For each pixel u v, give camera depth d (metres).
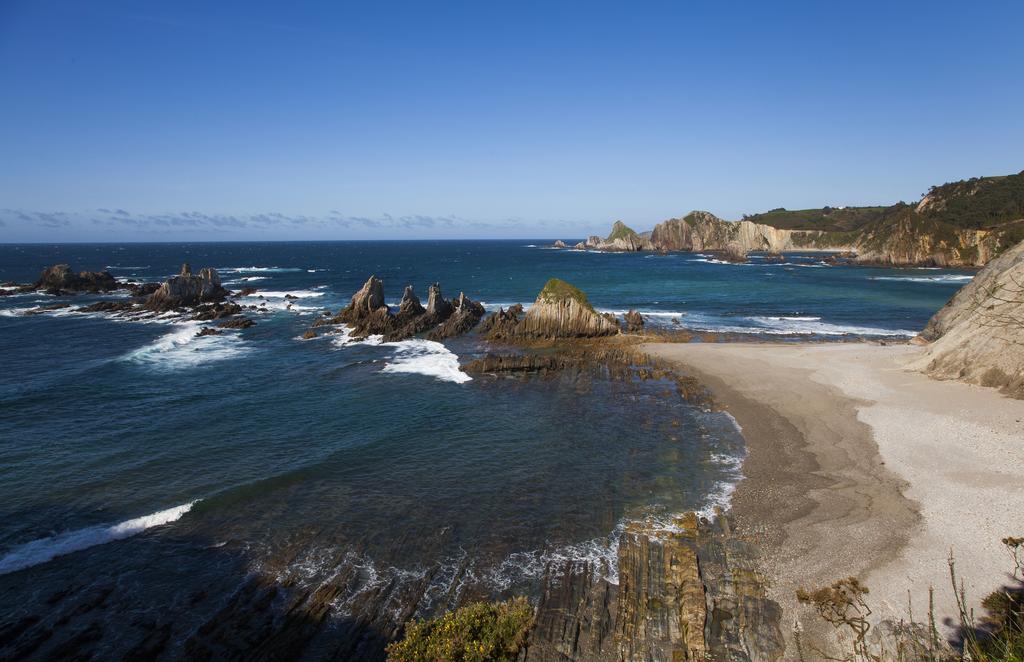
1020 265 36.41
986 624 13.65
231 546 19.09
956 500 20.36
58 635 14.97
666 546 18.50
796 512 20.41
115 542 19.23
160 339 54.00
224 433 29.36
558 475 24.41
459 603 16.30
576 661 14.02
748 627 14.68
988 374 32.50
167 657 14.28
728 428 29.59
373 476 24.42
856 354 43.34
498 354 47.09
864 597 15.42
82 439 28.30
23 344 51.19
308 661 14.21
